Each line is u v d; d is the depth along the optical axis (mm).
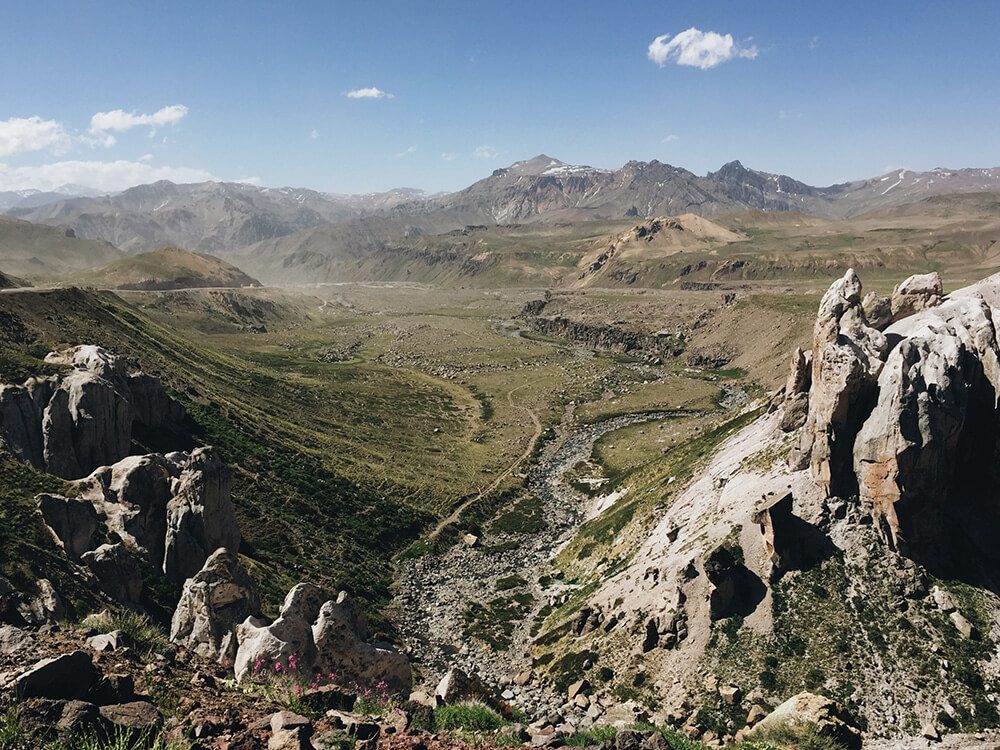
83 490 61938
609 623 70625
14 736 14633
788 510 64312
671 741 29484
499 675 70875
